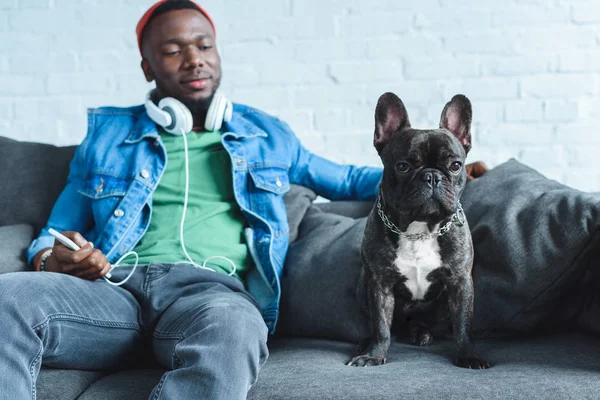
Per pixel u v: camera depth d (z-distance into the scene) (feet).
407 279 5.60
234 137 6.96
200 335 4.76
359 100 9.77
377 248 5.54
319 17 9.77
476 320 5.82
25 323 4.73
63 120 10.03
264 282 6.63
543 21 9.46
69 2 9.96
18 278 5.01
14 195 7.37
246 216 6.78
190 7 7.13
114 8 9.95
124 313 5.65
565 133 9.48
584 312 5.82
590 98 9.42
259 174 6.86
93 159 6.81
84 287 5.49
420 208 5.07
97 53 10.00
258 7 9.84
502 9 9.52
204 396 4.46
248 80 9.89
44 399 4.89
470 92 9.61
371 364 5.22
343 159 9.84
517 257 5.64
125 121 7.09
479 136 9.62
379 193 5.70
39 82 10.02
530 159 9.55
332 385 4.58
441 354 5.52
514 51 9.52
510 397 4.31
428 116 9.68
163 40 6.91
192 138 6.91
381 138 5.70
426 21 9.63
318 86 9.82
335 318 6.15
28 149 7.62
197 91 6.98
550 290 5.52
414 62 9.67
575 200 5.59
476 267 6.03
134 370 5.73
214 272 6.12
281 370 5.09
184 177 6.76
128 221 6.50
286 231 6.84
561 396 4.30
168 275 5.95
